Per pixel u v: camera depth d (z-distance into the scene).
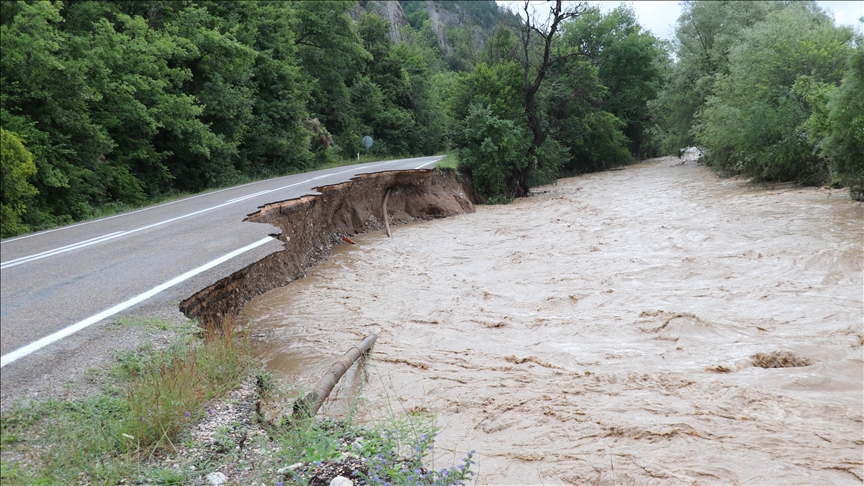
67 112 15.62
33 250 9.43
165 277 7.54
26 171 13.04
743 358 7.12
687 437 5.18
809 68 23.75
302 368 7.05
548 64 29.61
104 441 4.16
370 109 50.53
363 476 4.12
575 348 7.89
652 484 4.47
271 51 30.30
